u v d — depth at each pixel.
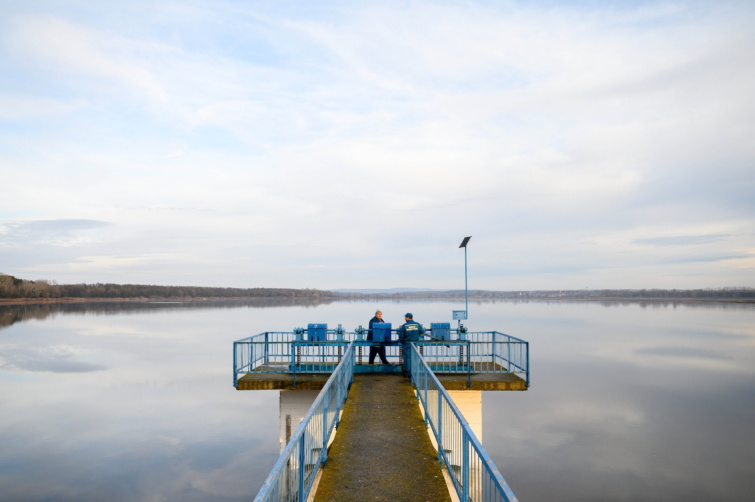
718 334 123.31
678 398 49.94
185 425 39.56
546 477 28.95
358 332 16.72
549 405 47.62
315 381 14.63
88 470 29.30
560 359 76.38
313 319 153.38
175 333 108.62
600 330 131.62
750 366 69.31
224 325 130.50
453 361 17.56
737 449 33.91
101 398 48.31
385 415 10.70
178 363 67.88
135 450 33.16
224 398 49.28
